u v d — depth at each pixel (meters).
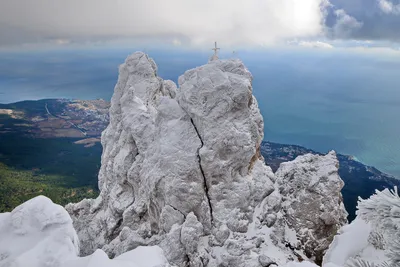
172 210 27.09
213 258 25.80
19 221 13.44
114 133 38.47
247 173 28.94
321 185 28.17
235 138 27.36
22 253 12.55
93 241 33.75
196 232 26.22
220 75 27.83
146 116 32.97
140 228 30.39
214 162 27.20
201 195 27.39
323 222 27.58
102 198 37.41
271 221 27.59
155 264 13.20
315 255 27.03
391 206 11.33
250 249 25.61
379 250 13.44
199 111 27.61
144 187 29.98
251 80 29.61
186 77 30.36
